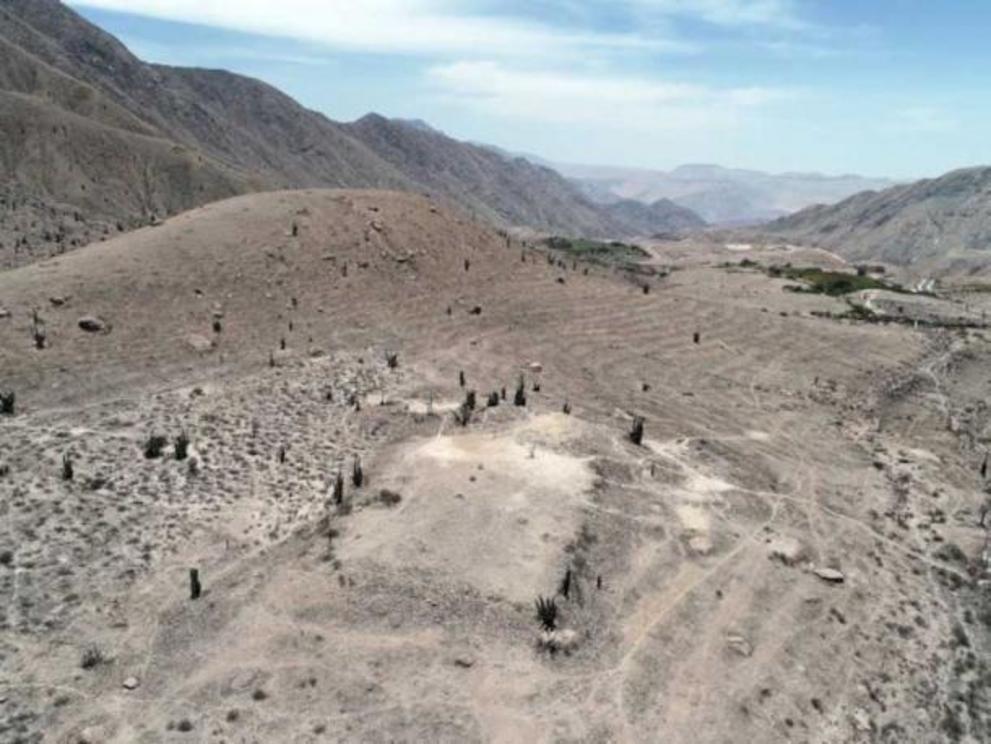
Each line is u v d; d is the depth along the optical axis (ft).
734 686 143.13
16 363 229.86
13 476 179.01
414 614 146.72
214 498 182.09
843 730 139.54
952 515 219.20
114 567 156.04
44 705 124.57
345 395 242.78
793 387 307.58
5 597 144.66
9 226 644.69
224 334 274.77
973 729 145.69
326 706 127.65
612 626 151.94
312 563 159.84
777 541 188.85
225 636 140.97
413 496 180.45
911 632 167.12
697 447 235.40
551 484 189.06
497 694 132.57
